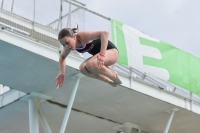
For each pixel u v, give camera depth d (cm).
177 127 7200
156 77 5944
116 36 5631
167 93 6288
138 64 5766
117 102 6269
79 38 3092
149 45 5991
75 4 5441
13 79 5600
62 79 3331
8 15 5162
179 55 6328
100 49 3145
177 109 6444
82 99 6200
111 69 5669
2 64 5253
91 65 3025
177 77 6191
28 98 6050
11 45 4884
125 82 5834
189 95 6562
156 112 6581
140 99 6162
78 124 7081
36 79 5616
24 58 5134
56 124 7038
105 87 5838
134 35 5856
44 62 5216
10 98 6278
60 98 6153
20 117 6681
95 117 6800
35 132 5838
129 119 6869
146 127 7138
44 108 6425
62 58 3325
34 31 5269
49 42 5372
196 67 6519
